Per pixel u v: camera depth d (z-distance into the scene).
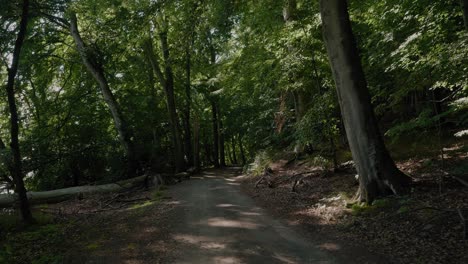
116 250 7.94
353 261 6.40
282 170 18.34
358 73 9.55
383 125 19.03
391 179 9.20
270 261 6.73
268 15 16.44
